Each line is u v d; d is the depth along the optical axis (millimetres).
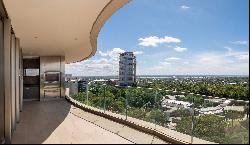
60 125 7020
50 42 10469
